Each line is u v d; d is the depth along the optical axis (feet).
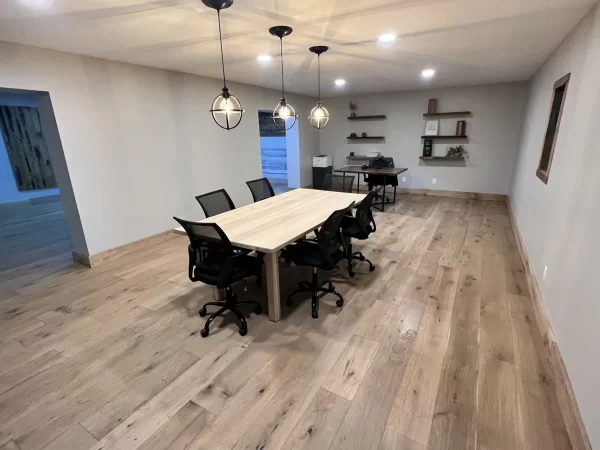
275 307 8.43
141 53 11.12
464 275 10.90
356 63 13.39
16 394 6.31
